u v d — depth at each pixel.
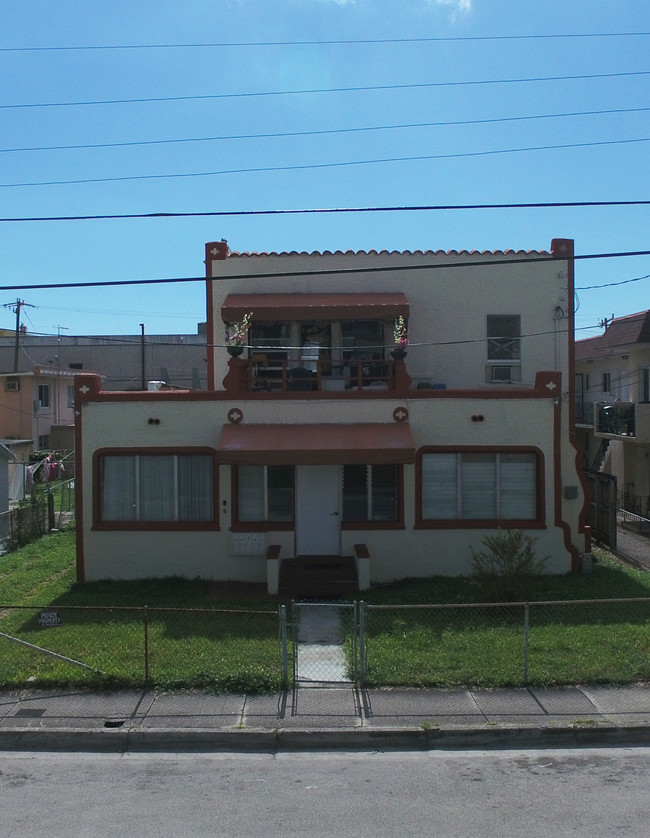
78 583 15.26
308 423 15.41
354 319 17.16
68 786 7.22
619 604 12.77
